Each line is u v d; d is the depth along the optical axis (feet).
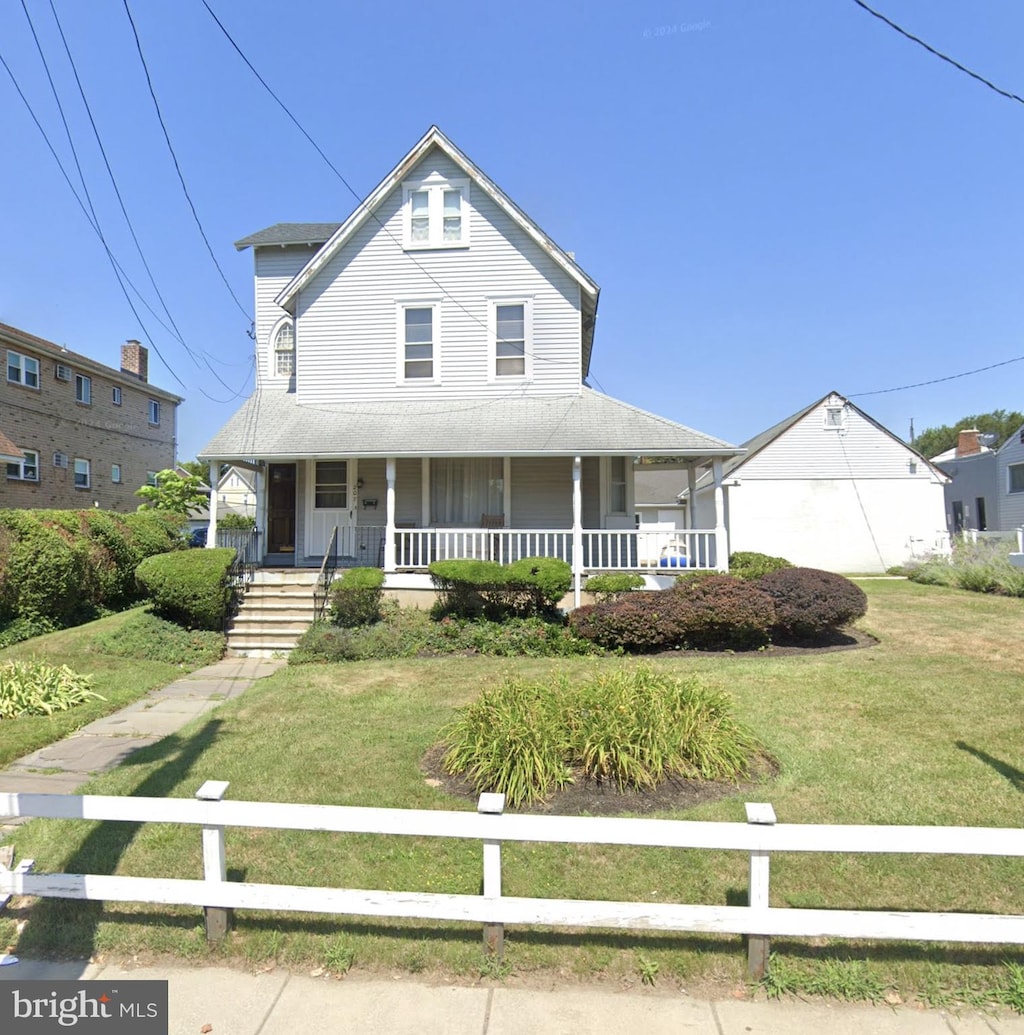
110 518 45.62
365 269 47.24
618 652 31.96
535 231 45.29
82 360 77.41
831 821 14.25
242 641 35.68
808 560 75.56
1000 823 14.11
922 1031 9.01
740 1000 9.58
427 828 10.16
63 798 10.80
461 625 35.09
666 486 111.96
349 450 40.73
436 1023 9.18
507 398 46.11
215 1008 9.52
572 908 10.05
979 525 91.76
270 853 13.24
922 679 25.36
